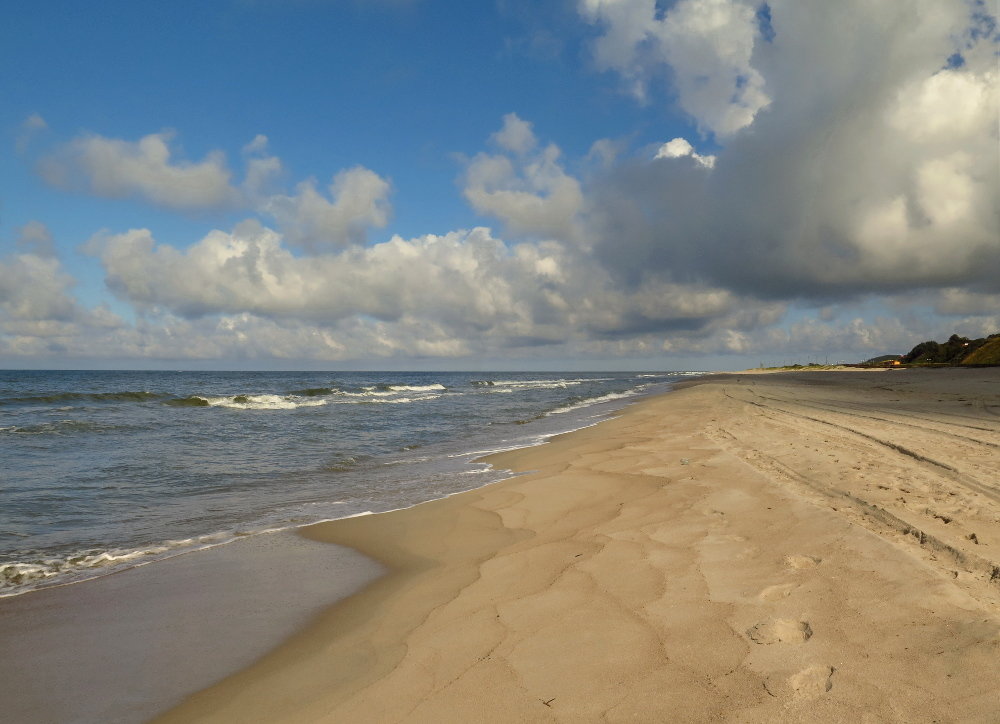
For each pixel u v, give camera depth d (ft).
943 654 9.52
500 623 12.85
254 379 327.88
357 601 15.65
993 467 24.08
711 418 55.83
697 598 13.03
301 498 29.71
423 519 24.11
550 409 91.97
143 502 29.07
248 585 17.28
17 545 21.80
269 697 10.82
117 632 14.19
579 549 17.72
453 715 9.40
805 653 10.14
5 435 56.44
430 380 369.71
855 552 14.75
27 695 11.35
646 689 9.58
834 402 67.67
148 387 191.01
